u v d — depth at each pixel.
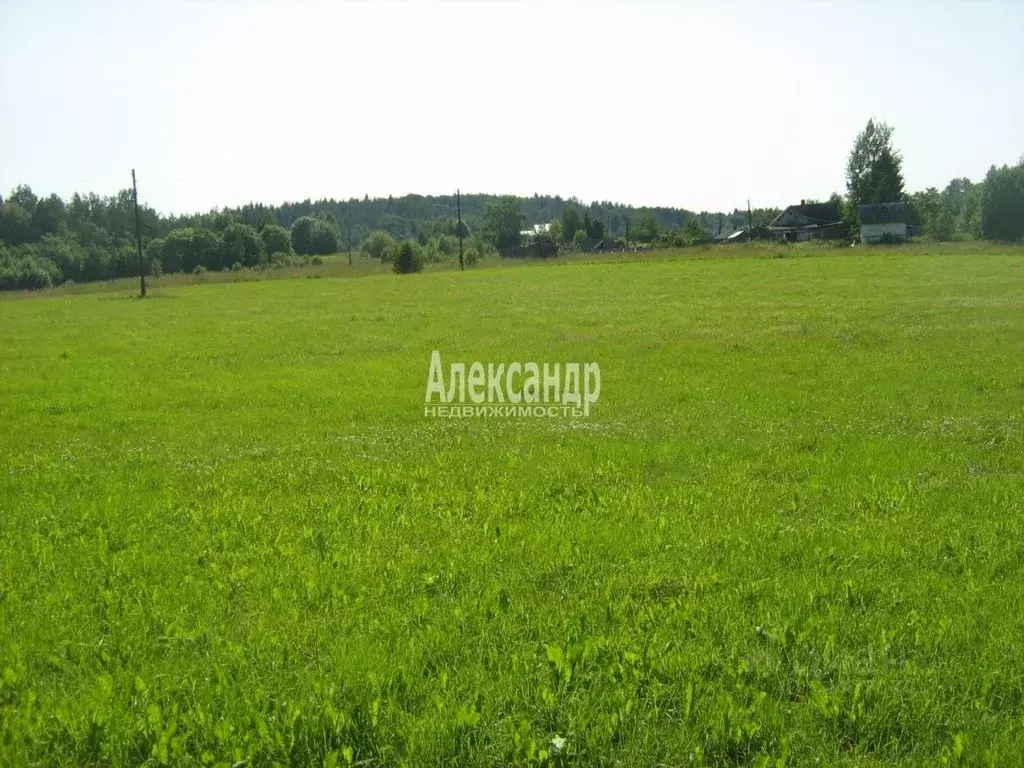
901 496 10.20
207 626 6.77
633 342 27.94
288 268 97.44
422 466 12.42
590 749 5.11
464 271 78.81
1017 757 4.96
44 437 15.80
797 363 22.55
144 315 45.84
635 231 135.12
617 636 6.48
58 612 7.09
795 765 5.02
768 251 76.38
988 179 93.44
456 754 5.10
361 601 7.23
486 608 7.02
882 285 44.28
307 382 22.20
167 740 5.06
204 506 10.36
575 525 9.30
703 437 14.27
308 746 5.12
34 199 149.50
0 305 59.78
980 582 7.52
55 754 5.08
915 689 5.64
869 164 108.06
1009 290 39.41
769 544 8.53
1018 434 13.64
